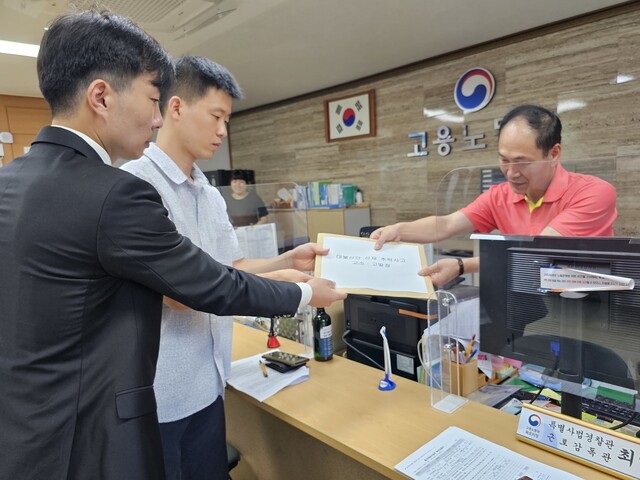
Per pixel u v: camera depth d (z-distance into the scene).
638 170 2.29
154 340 0.81
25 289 0.70
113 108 0.77
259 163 5.65
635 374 0.85
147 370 0.78
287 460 1.47
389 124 4.18
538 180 1.42
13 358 0.71
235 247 1.42
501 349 1.04
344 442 1.01
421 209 4.05
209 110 1.12
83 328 0.72
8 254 0.71
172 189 1.14
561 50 3.04
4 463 0.71
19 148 4.38
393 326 1.51
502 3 2.69
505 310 1.01
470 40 3.35
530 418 0.97
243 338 1.80
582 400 1.01
